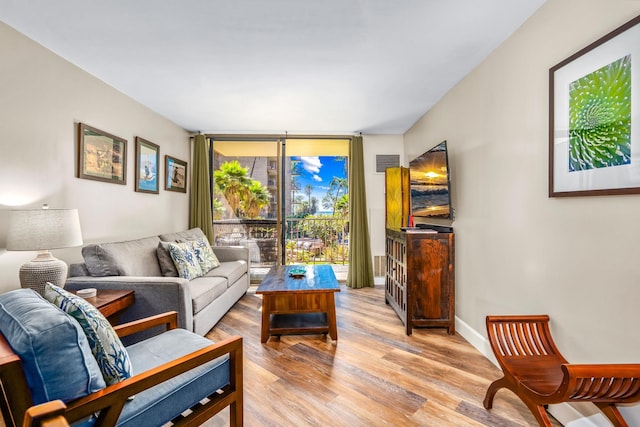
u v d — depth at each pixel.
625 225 1.31
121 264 2.43
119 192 2.96
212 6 1.74
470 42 2.13
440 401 1.79
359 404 1.76
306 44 2.15
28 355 0.94
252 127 4.20
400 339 2.65
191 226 4.37
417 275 2.78
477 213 2.47
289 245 5.07
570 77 1.55
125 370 1.19
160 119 3.68
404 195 3.52
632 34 1.25
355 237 4.41
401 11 1.80
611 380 1.15
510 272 2.07
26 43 2.04
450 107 2.94
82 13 1.80
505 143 2.12
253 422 1.61
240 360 1.48
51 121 2.23
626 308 1.31
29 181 2.08
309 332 2.62
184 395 1.29
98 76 2.64
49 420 0.84
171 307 2.23
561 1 1.63
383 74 2.61
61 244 1.87
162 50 2.22
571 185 1.55
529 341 1.69
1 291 1.92
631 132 1.26
